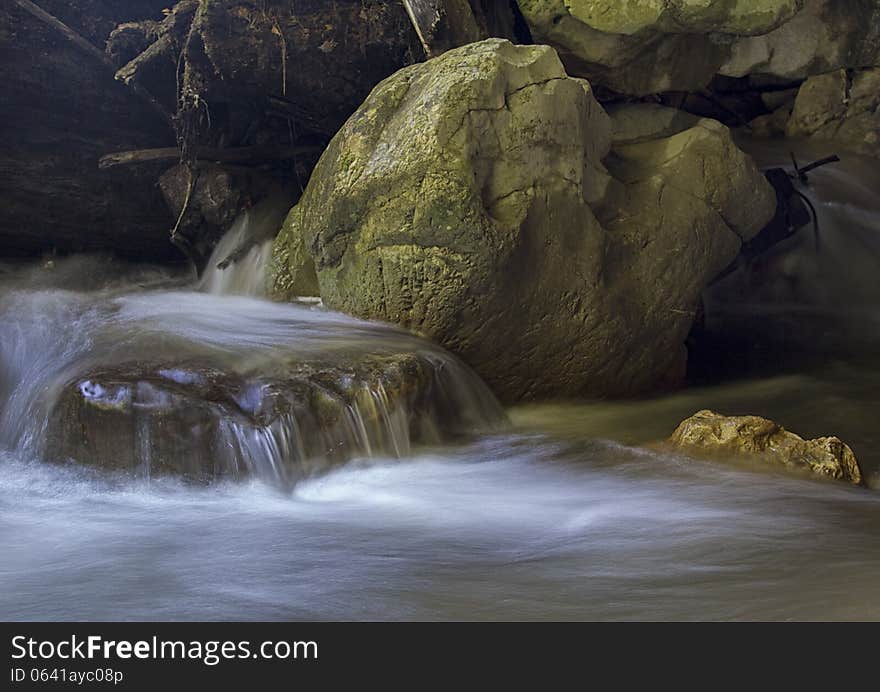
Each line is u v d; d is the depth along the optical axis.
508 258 8.42
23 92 11.97
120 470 7.24
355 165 8.80
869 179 12.21
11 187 12.21
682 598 5.03
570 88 8.89
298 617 4.93
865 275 12.51
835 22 11.83
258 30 10.64
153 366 7.64
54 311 9.62
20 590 5.36
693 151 9.74
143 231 12.86
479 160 8.42
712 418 7.76
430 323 8.59
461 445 8.05
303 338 8.44
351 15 10.68
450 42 10.13
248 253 11.23
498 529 6.22
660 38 11.00
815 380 10.11
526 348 8.84
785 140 12.60
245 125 12.08
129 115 12.60
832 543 5.81
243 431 7.15
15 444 7.72
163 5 13.01
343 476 7.40
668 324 9.55
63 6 12.41
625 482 7.11
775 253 12.84
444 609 4.96
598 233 9.00
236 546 6.00
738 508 6.49
